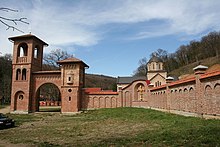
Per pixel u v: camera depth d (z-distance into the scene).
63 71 42.06
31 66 42.94
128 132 15.30
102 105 45.59
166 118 21.97
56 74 42.72
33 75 43.34
